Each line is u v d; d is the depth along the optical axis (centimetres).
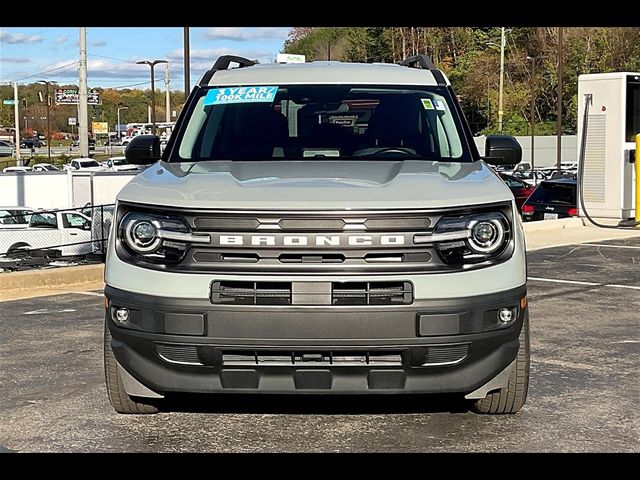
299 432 530
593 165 1778
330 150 596
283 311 455
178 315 462
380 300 457
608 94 1738
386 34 9906
